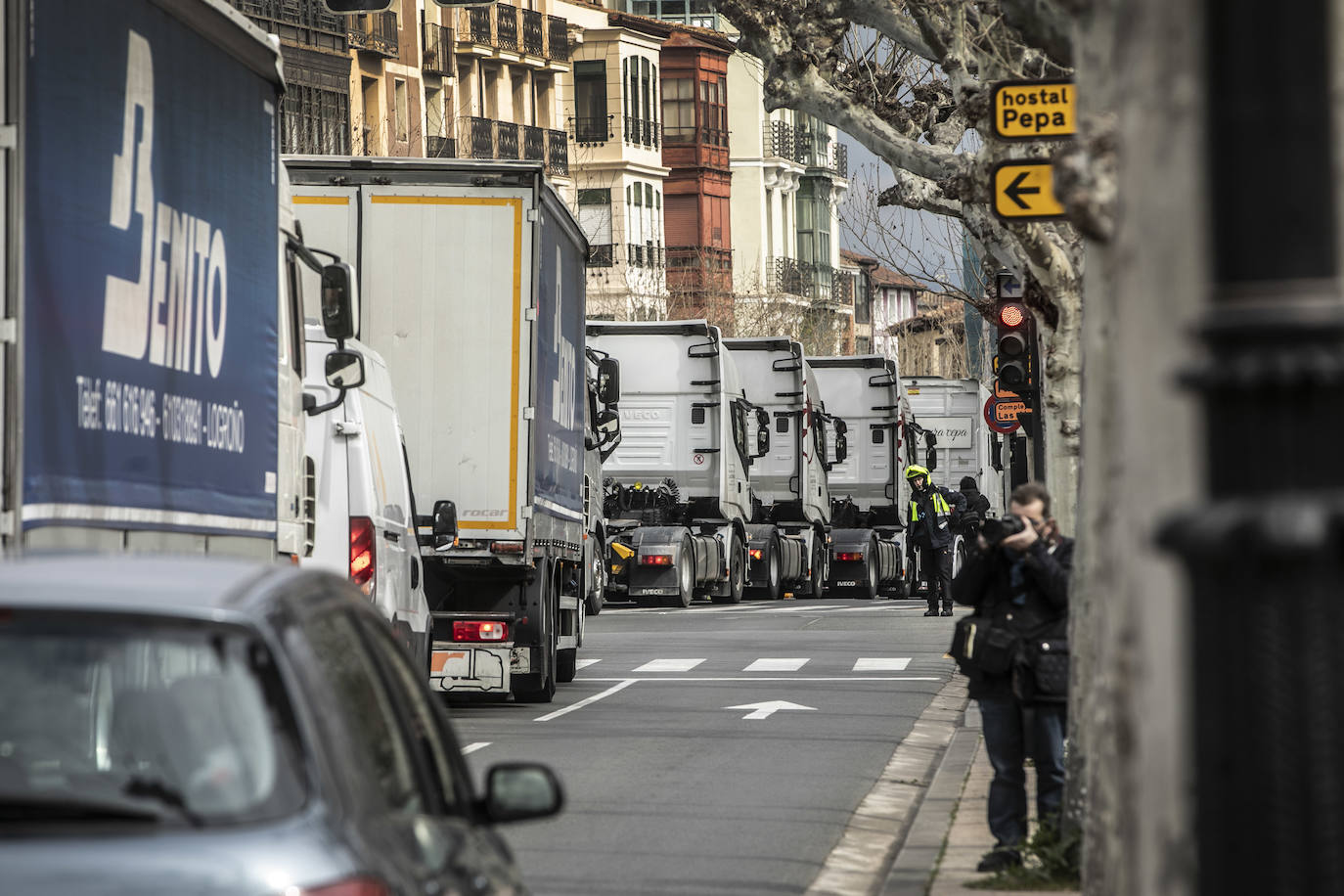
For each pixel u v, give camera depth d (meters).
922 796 34.47
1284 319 6.64
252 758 9.98
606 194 195.38
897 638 73.12
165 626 10.36
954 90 41.44
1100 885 17.48
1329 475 6.62
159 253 24.86
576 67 194.88
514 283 47.31
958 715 48.19
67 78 21.81
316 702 10.41
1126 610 9.25
